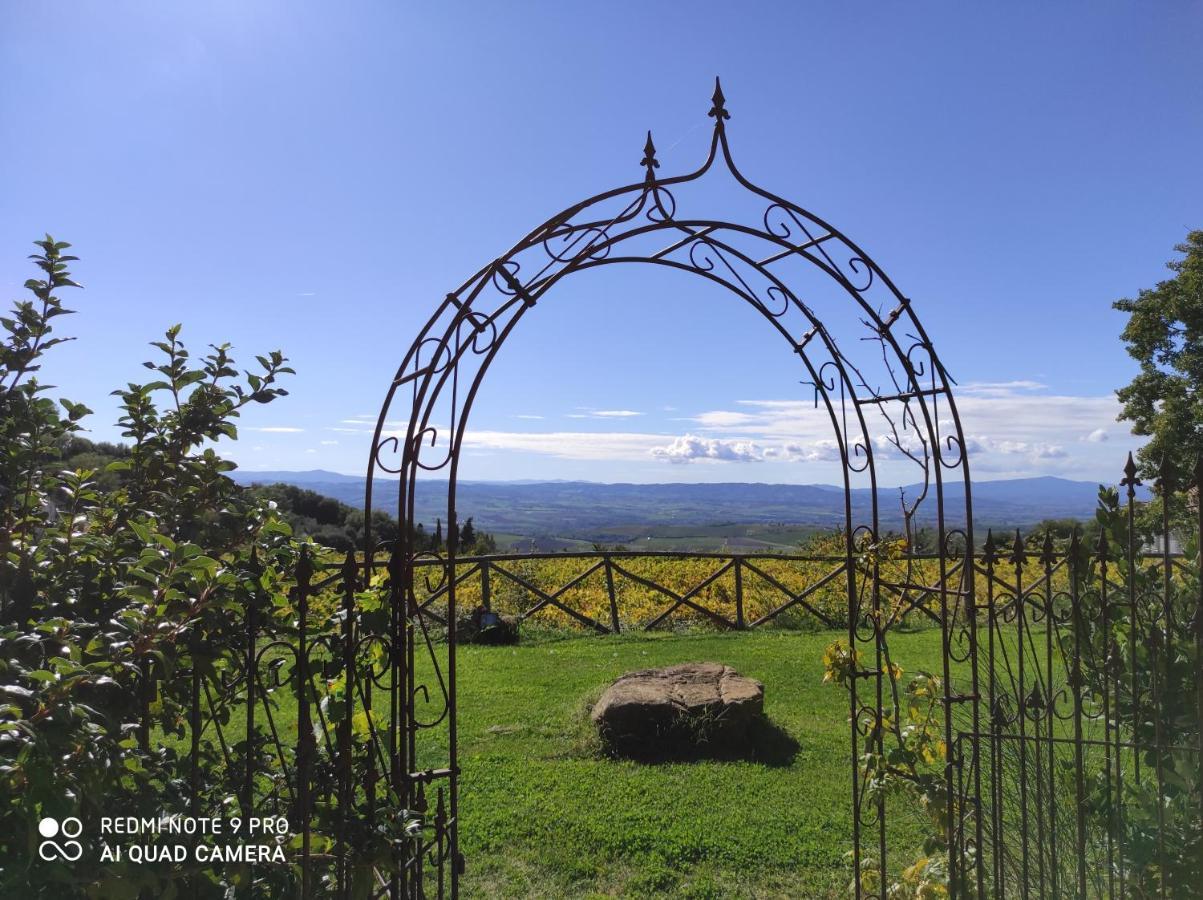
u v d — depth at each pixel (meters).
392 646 2.48
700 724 4.92
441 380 2.64
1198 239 17.36
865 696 6.05
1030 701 2.62
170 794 2.06
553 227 2.72
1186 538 2.92
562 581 10.18
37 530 2.24
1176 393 17.36
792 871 3.54
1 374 2.27
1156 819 2.65
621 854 3.70
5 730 1.46
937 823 2.94
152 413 2.56
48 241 2.35
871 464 3.11
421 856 2.47
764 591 10.05
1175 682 2.72
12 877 1.53
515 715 5.71
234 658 2.11
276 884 2.12
